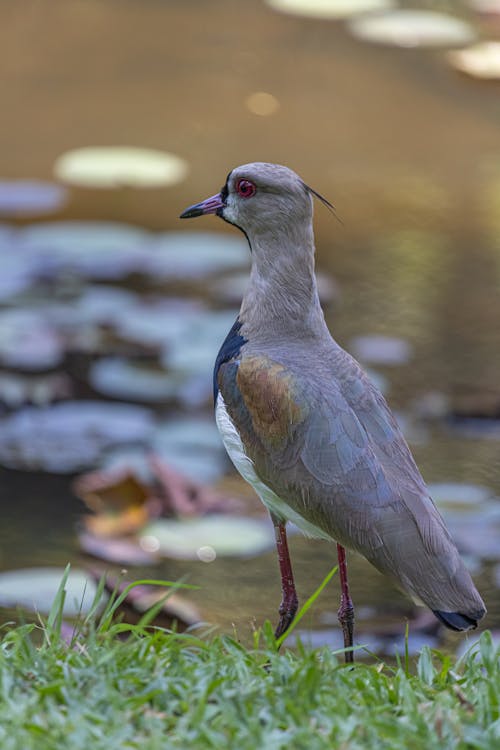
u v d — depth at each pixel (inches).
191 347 524.7
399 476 295.7
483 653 276.1
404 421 494.6
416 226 621.3
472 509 437.4
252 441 311.1
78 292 557.6
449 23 778.2
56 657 271.6
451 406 498.9
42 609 385.4
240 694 252.5
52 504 451.8
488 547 417.7
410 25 773.9
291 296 322.7
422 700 259.9
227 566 418.0
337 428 299.0
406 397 506.3
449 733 242.4
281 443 304.5
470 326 551.2
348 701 253.9
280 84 718.5
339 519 294.2
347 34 765.9
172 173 641.0
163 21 776.3
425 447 483.2
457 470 468.8
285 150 666.2
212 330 534.9
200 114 690.2
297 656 302.2
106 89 709.3
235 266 580.1
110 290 560.7
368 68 732.0
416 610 398.3
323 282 573.9
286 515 313.0
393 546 287.0
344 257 597.9
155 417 495.2
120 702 249.3
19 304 548.1
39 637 367.9
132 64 731.4
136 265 575.5
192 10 789.2
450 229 618.8
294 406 303.0
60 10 781.3
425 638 385.1
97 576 400.5
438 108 701.3
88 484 443.5
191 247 592.1
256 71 728.3
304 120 689.6
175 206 623.8
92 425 488.4
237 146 666.8
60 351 519.8
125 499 443.2
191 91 711.1
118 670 264.8
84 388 510.0
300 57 742.5
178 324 537.6
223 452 479.5
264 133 678.5
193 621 382.9
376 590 410.3
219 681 253.3
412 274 585.9
